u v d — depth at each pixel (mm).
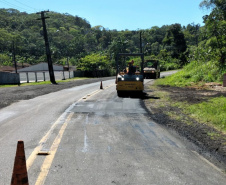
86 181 4332
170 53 99688
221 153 5922
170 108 11312
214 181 4477
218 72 23188
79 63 56281
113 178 4461
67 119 9055
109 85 24094
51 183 4246
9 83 31703
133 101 13438
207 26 26797
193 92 16953
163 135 7215
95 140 6617
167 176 4586
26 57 123250
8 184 4250
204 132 7535
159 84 25344
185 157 5574
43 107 11539
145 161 5266
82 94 16516
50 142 6414
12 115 9820
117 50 76438
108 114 10008
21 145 3611
